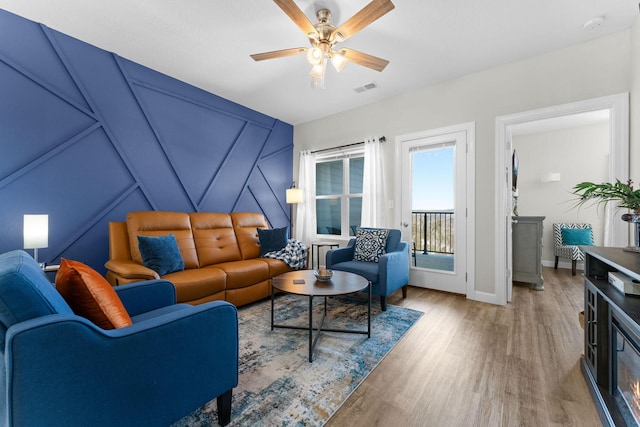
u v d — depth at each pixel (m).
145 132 3.02
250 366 1.77
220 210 3.80
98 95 2.67
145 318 1.48
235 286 2.72
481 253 3.07
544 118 2.72
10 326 0.83
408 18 2.21
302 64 2.95
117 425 0.94
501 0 2.02
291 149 4.93
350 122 4.18
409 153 3.60
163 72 3.13
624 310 1.12
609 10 2.11
